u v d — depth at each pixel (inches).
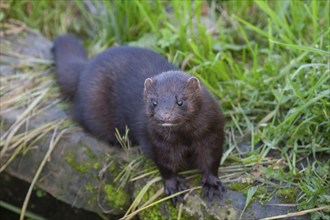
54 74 269.3
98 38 295.1
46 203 233.9
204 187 198.2
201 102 193.9
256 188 192.2
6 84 262.2
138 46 251.3
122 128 224.2
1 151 234.1
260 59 262.8
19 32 301.9
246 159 208.8
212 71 242.2
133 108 215.6
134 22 283.9
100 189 219.6
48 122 238.5
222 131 199.8
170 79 192.1
